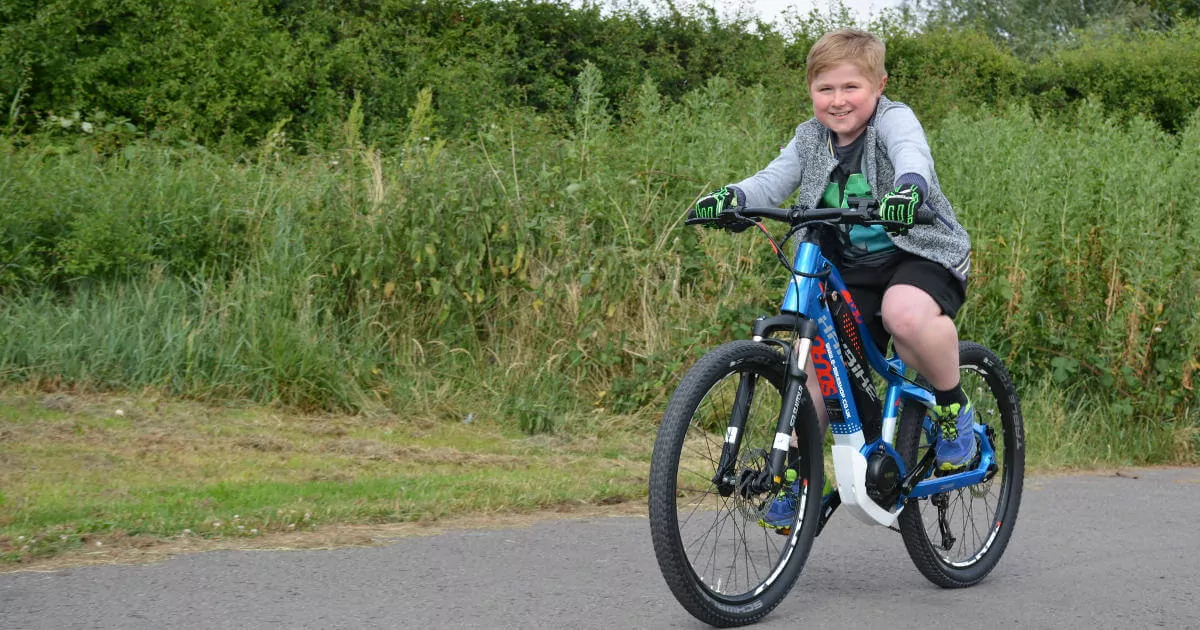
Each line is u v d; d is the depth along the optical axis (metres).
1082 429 7.56
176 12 10.98
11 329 6.71
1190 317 7.85
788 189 3.85
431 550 4.24
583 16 15.55
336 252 7.47
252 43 11.65
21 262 7.18
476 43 14.66
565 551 4.31
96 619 3.29
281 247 7.49
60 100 10.25
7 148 7.89
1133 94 18.39
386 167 8.14
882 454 3.72
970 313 8.02
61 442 5.68
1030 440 7.26
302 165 8.83
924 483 3.91
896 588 4.02
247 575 3.79
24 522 4.28
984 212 8.35
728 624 3.41
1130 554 4.63
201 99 10.83
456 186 7.75
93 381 6.64
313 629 3.28
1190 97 18.45
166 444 5.83
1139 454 7.51
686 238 7.97
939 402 3.87
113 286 7.24
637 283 7.71
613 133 9.55
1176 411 7.95
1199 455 7.64
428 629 3.32
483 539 4.45
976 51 18.34
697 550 3.33
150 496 4.84
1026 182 8.32
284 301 7.24
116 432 5.94
